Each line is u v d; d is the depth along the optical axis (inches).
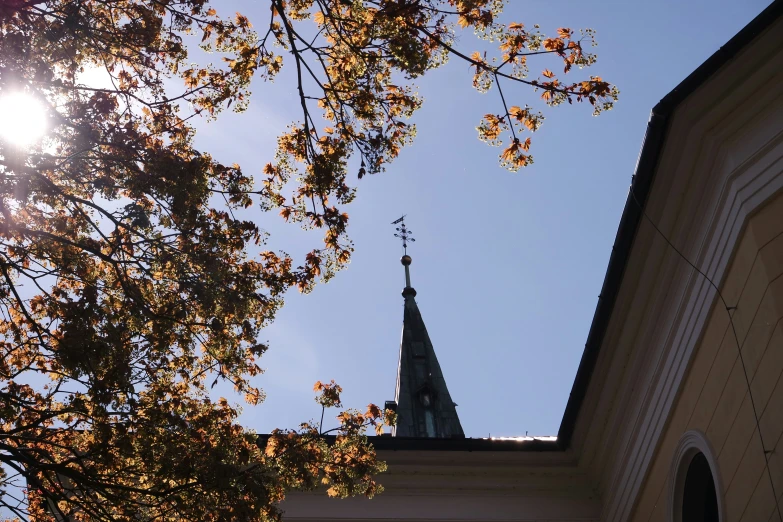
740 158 370.3
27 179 303.0
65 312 310.5
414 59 311.1
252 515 316.5
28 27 310.3
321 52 328.8
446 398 1106.7
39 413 312.3
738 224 370.0
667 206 406.0
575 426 522.0
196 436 328.2
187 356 339.9
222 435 338.6
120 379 305.7
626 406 483.2
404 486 535.8
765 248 356.8
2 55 297.1
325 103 335.3
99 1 324.5
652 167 391.5
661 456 447.8
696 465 427.2
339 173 341.1
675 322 426.6
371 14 311.3
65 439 327.0
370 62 326.0
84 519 328.8
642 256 426.9
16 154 296.8
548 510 531.8
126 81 338.0
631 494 482.6
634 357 465.4
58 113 304.3
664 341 437.4
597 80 294.5
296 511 522.6
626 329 459.5
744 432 368.5
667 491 436.5
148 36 331.6
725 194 378.6
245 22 338.3
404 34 310.2
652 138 381.7
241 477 327.0
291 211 349.7
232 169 341.4
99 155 317.7
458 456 534.0
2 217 301.1
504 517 527.5
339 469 360.5
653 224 411.2
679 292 420.8
